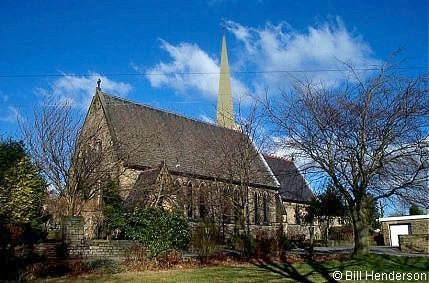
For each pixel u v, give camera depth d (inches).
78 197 1152.2
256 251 964.0
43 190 1106.7
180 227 882.1
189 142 1872.5
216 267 786.8
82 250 800.9
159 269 751.1
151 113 1854.1
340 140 908.6
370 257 900.6
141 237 829.8
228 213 1397.6
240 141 1454.2
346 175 914.1
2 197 914.1
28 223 941.8
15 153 1048.8
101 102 1659.7
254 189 1916.8
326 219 1892.2
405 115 869.2
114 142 1471.5
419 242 1167.0
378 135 880.9
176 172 1599.4
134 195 1373.0
